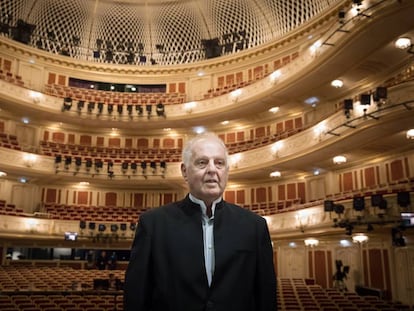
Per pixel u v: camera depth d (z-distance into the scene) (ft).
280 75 59.47
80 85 80.79
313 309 29.43
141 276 5.58
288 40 68.44
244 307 5.55
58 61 77.87
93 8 82.89
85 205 74.54
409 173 46.80
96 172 69.26
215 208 6.00
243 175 64.44
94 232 62.85
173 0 82.28
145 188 77.05
